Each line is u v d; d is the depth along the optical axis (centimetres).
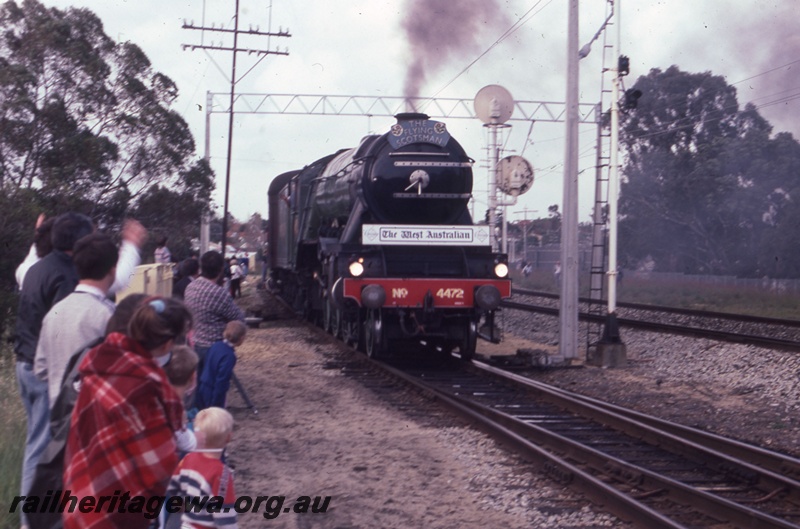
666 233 4841
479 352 1717
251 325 2078
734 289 3972
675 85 4959
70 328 432
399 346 1695
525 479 736
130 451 352
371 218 1463
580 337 1958
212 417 435
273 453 837
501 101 1822
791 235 4212
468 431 925
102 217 2434
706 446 850
